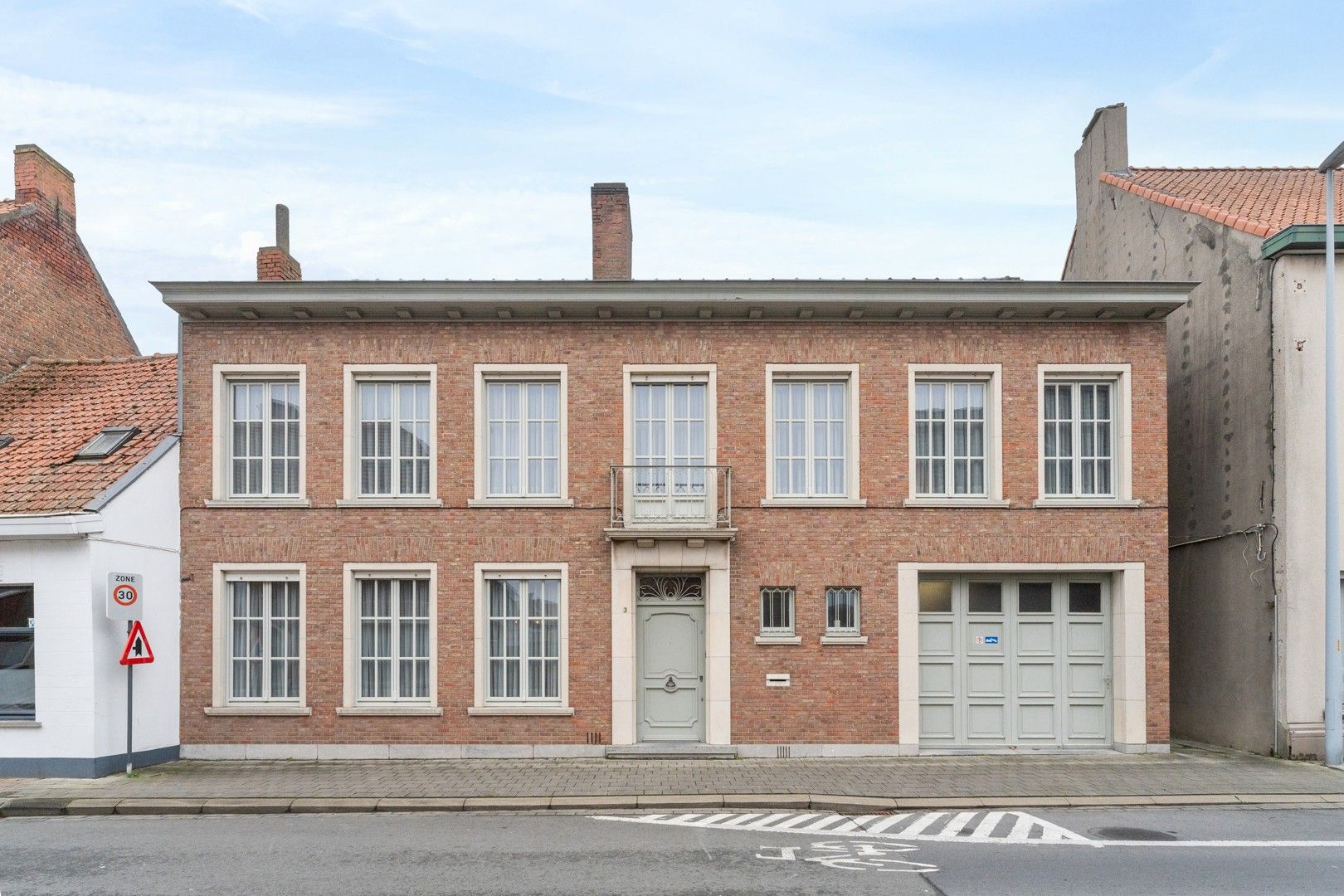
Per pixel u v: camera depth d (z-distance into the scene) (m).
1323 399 13.95
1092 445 14.59
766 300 14.02
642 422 14.60
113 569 12.84
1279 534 13.89
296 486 14.50
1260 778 12.25
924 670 14.42
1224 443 15.24
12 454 14.49
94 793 11.48
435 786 11.80
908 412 14.41
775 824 10.29
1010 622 14.52
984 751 14.27
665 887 7.95
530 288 14.01
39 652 12.55
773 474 14.46
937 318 14.45
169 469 14.07
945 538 14.27
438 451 14.37
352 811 10.95
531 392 14.69
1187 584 16.25
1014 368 14.46
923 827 10.12
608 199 16.36
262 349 14.48
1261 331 14.34
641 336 14.48
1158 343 14.45
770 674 14.07
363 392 14.66
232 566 14.19
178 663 14.07
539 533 14.24
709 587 14.17
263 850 9.22
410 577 14.32
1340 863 8.73
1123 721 14.16
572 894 7.76
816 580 14.20
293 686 14.23
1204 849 9.23
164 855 9.05
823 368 14.43
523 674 14.27
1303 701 13.72
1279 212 15.33
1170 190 17.66
